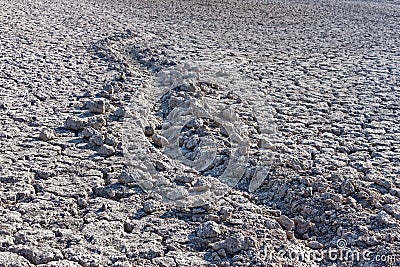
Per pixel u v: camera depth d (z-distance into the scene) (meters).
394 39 6.62
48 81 4.19
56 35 5.76
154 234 2.37
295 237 2.49
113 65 4.75
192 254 2.26
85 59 4.91
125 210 2.53
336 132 3.47
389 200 2.64
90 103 3.61
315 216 2.55
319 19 8.00
